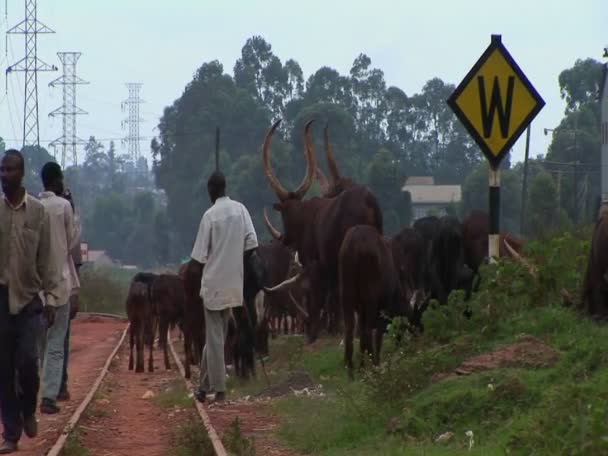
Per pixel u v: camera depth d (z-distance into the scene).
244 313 46.22
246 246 40.22
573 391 26.70
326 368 45.12
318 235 52.75
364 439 30.66
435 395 31.06
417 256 45.38
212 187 40.28
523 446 24.95
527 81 35.28
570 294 37.88
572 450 22.64
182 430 33.66
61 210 36.84
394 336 37.50
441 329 36.97
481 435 28.22
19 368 30.11
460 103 35.28
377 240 40.22
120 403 45.03
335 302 56.88
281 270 65.81
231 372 50.31
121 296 149.25
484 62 35.16
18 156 29.92
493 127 35.34
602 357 30.44
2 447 30.94
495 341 35.44
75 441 31.44
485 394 29.84
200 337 49.34
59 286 30.92
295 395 39.44
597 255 36.09
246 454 29.95
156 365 66.62
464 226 46.56
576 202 158.50
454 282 44.22
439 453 26.77
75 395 46.22
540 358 32.09
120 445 33.53
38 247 30.41
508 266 37.91
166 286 63.75
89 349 82.31
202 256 39.84
